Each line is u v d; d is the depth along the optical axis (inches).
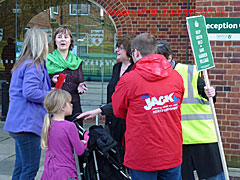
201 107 148.1
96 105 398.6
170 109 115.6
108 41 391.5
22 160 148.5
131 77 115.2
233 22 212.2
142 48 118.6
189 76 148.0
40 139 149.4
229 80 216.1
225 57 215.3
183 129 145.9
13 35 405.7
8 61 407.2
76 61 196.9
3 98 380.2
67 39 191.8
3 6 403.5
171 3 331.9
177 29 333.4
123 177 151.3
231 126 218.2
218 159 148.7
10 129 146.9
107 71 395.2
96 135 148.0
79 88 192.4
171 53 147.4
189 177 148.6
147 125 112.6
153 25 335.9
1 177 200.5
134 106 114.2
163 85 115.1
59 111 140.1
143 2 334.6
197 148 146.8
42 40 149.0
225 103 217.8
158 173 117.6
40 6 397.4
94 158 149.4
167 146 113.9
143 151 112.7
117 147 150.9
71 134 138.6
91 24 392.2
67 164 138.4
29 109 146.3
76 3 391.2
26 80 143.7
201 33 138.4
